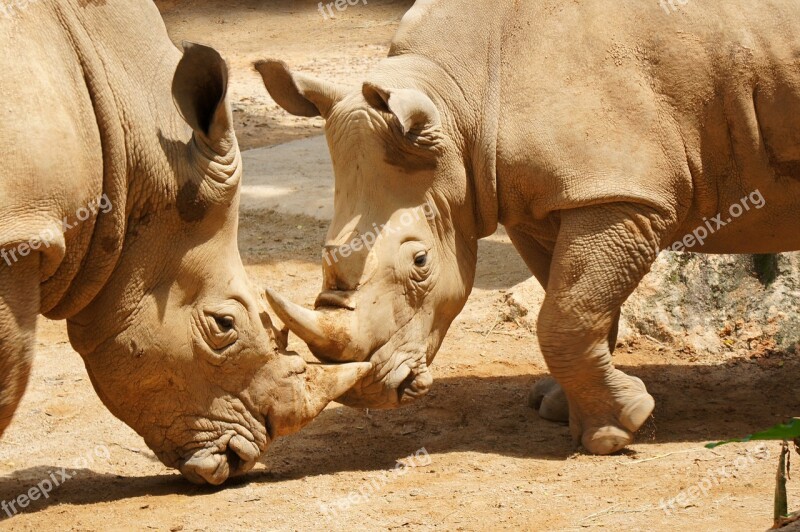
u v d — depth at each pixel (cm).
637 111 1084
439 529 921
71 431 1231
